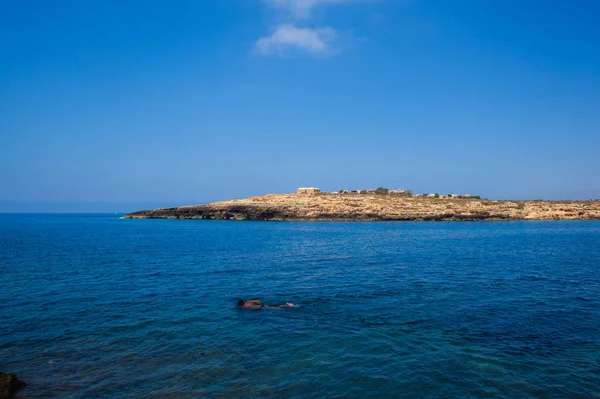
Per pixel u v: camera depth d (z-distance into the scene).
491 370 13.00
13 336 16.30
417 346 15.09
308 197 154.12
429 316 19.02
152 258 40.50
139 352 14.54
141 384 12.00
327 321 18.28
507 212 135.38
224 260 39.03
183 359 13.91
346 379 12.38
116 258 40.44
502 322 18.08
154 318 18.81
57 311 20.03
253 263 36.91
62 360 13.83
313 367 13.25
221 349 14.84
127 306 21.02
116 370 13.01
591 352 14.54
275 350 14.73
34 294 23.80
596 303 21.53
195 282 27.61
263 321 18.28
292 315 19.28
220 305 21.28
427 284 26.69
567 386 11.91
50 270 32.69
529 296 23.14
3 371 12.90
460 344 15.30
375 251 46.72
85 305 21.23
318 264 36.19
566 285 26.28
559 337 16.11
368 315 19.20
